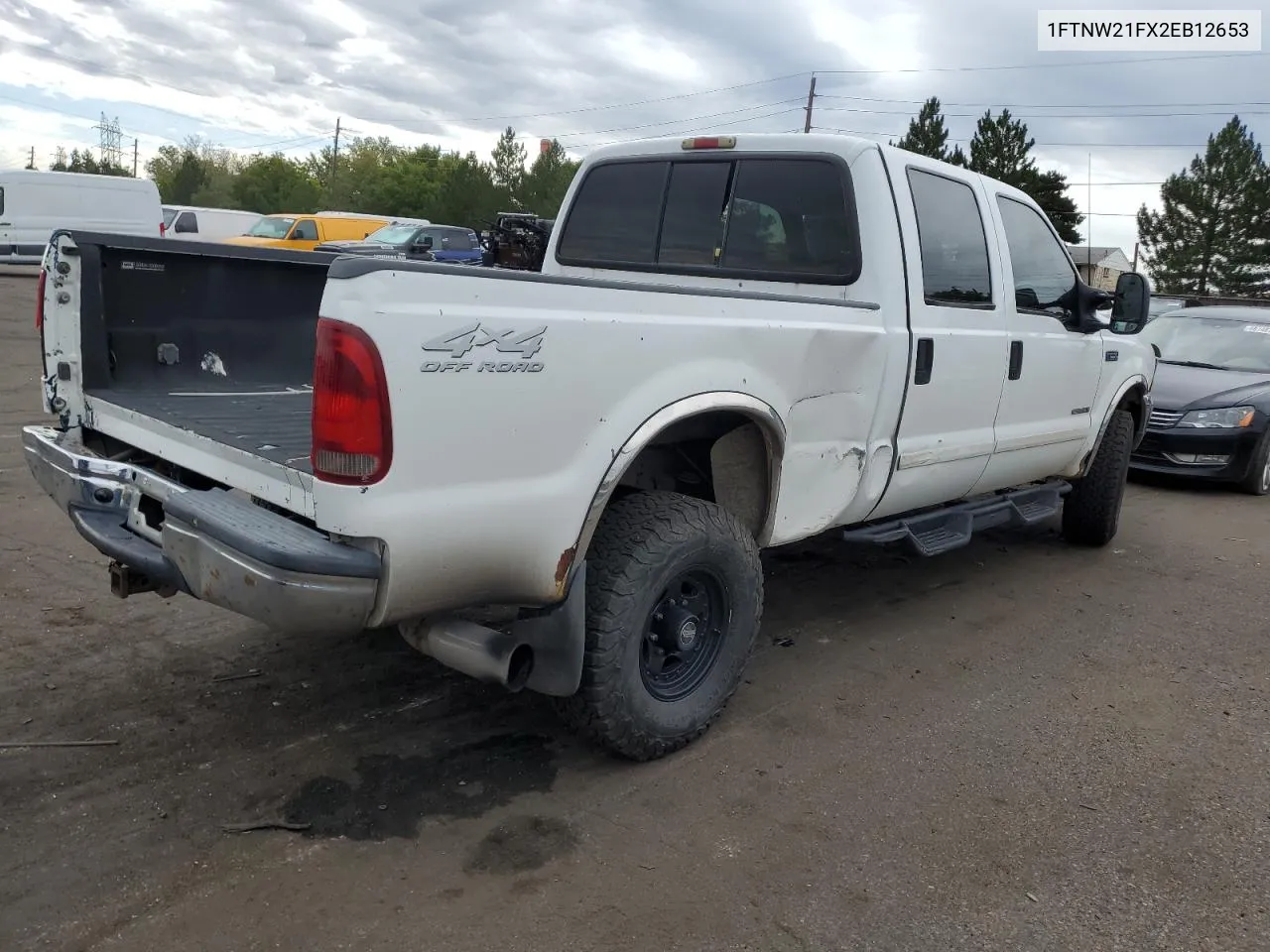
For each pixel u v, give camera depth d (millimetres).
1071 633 5031
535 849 2949
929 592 5574
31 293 18953
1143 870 2996
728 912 2703
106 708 3662
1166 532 7332
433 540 2648
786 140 4387
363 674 4062
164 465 3521
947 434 4574
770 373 3502
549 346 2785
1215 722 4047
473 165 59875
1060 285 5496
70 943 2465
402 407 2516
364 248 19703
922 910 2758
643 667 3396
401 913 2635
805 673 4348
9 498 6207
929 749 3695
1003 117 49281
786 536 3826
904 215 4203
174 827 2963
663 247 4770
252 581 2533
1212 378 9203
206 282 4062
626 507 3334
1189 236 53344
